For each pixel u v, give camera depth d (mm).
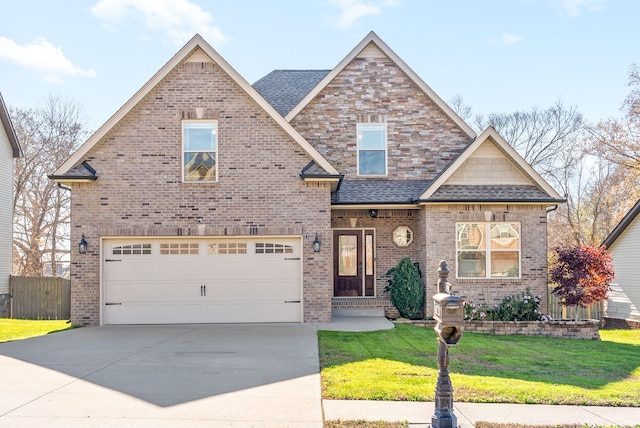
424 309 16812
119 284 15477
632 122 30812
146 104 15648
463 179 17047
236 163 15625
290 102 19781
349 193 17641
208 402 7484
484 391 8219
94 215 15422
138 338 12945
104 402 7449
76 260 15375
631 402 7750
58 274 41656
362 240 18438
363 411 7164
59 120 35438
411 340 12703
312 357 10539
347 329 14352
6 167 23375
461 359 10969
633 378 9531
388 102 18844
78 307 15375
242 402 7500
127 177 15508
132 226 15414
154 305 15484
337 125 18766
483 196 16562
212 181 15586
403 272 16734
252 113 15719
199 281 15562
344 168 18641
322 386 8352
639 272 20594
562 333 15836
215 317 15516
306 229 15570
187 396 7762
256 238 15641
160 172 15539
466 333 15367
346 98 18828
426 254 16641
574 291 16047
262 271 15617
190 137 15727
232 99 15719
